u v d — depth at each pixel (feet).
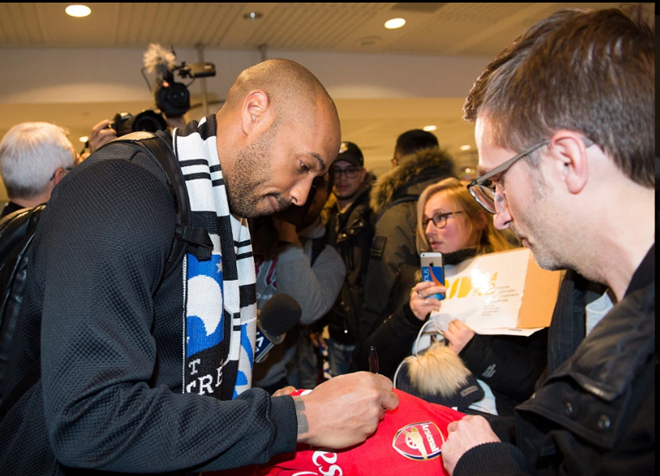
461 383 4.64
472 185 2.78
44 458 2.75
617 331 2.14
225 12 12.38
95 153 3.01
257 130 3.34
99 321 2.42
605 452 2.09
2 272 3.21
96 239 2.50
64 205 2.63
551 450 2.43
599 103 2.13
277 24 13.57
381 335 5.71
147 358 2.57
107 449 2.38
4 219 3.65
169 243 2.85
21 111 14.48
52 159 6.30
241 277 3.96
